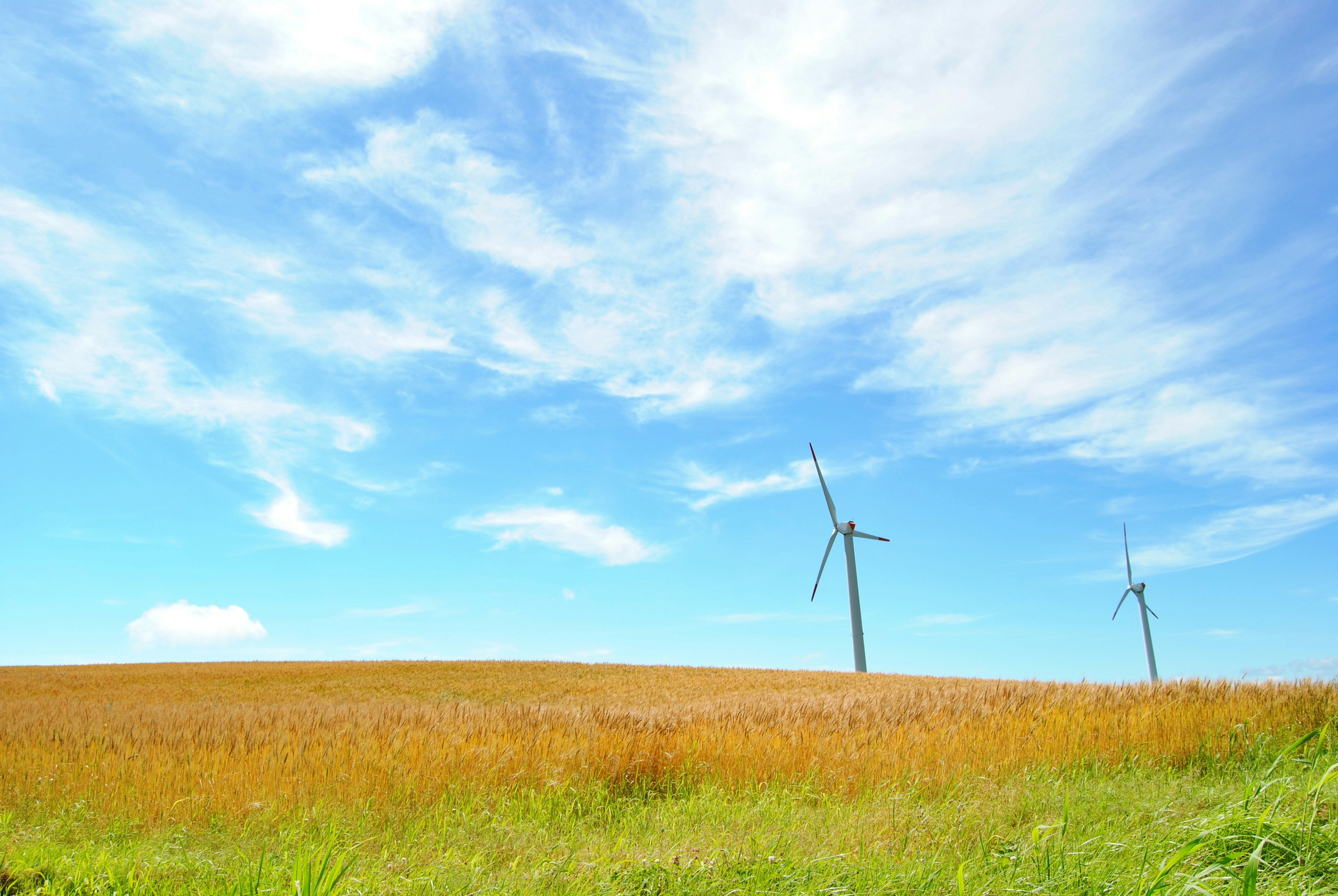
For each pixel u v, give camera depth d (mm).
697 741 12305
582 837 8562
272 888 5707
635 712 15555
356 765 11219
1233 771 10641
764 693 31203
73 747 12492
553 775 11180
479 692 35875
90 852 7113
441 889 6070
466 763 11406
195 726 14891
